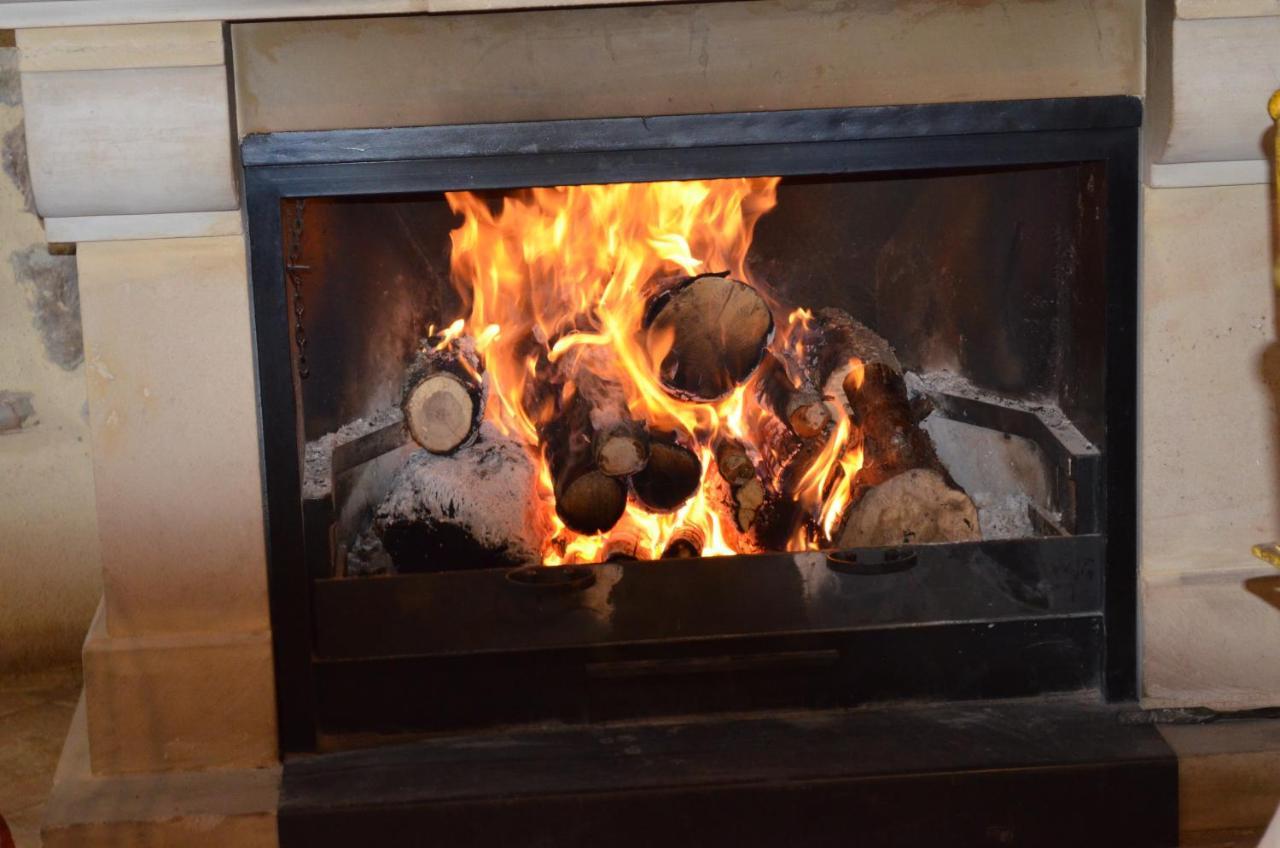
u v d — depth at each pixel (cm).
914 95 169
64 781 178
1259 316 177
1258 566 183
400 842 170
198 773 179
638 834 170
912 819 172
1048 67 170
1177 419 179
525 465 196
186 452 172
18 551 224
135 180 162
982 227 200
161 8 156
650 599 180
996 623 185
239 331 170
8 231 213
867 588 182
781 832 171
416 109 166
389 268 200
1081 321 186
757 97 168
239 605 177
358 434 194
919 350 213
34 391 220
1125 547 183
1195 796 175
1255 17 164
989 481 208
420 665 180
